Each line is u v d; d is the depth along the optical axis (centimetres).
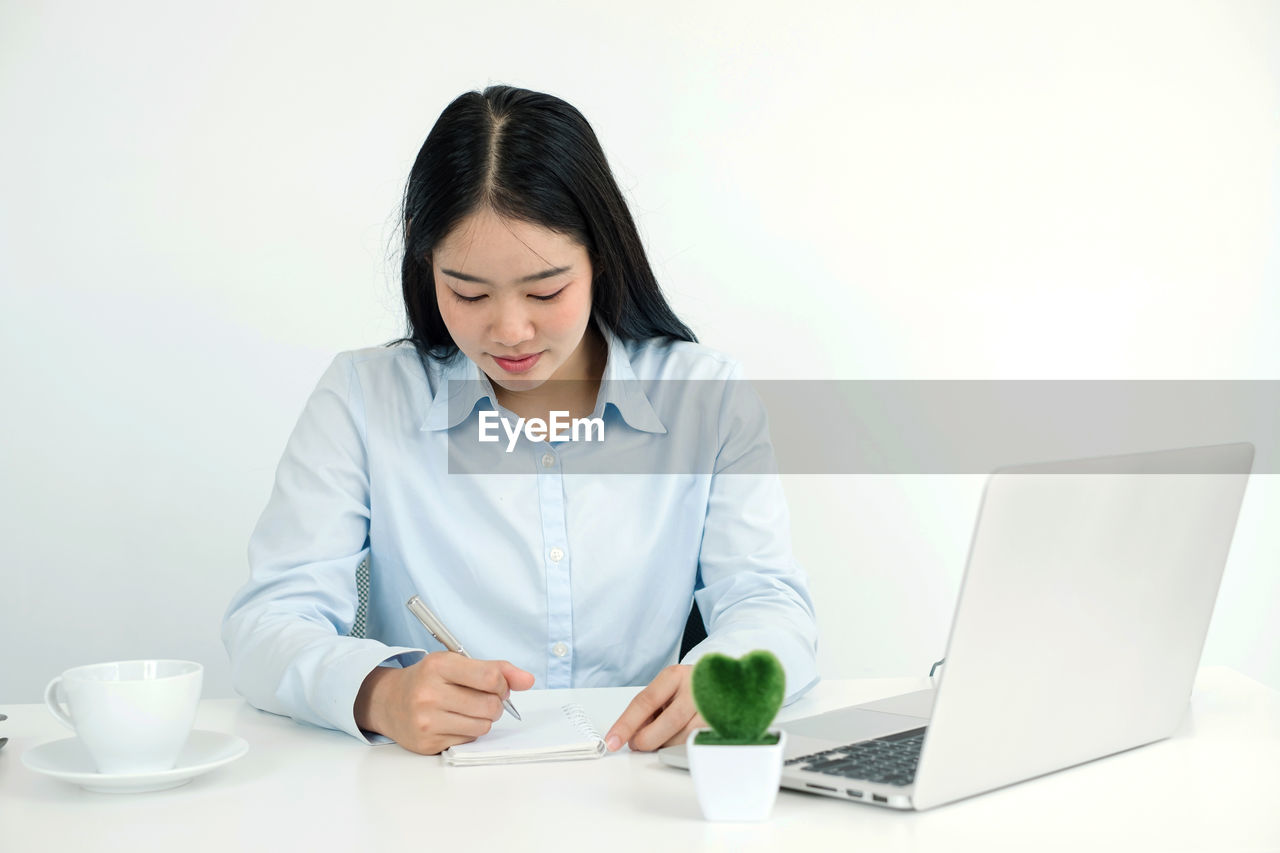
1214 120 259
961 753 74
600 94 244
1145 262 259
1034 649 76
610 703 113
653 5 244
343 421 139
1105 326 259
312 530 132
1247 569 263
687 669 94
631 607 142
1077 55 255
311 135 235
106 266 229
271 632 113
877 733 91
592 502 141
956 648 70
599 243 122
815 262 251
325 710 100
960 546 257
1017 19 254
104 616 231
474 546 139
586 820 75
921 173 253
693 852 69
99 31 228
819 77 249
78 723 82
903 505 255
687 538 144
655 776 86
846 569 255
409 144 238
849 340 253
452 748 91
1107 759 88
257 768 90
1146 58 257
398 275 237
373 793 82
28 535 229
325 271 236
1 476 227
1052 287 257
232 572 235
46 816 78
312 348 236
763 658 74
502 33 240
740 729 74
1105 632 81
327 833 74
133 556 232
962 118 253
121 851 71
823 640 255
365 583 142
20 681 229
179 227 232
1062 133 256
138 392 231
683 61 245
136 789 83
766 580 132
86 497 230
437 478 141
